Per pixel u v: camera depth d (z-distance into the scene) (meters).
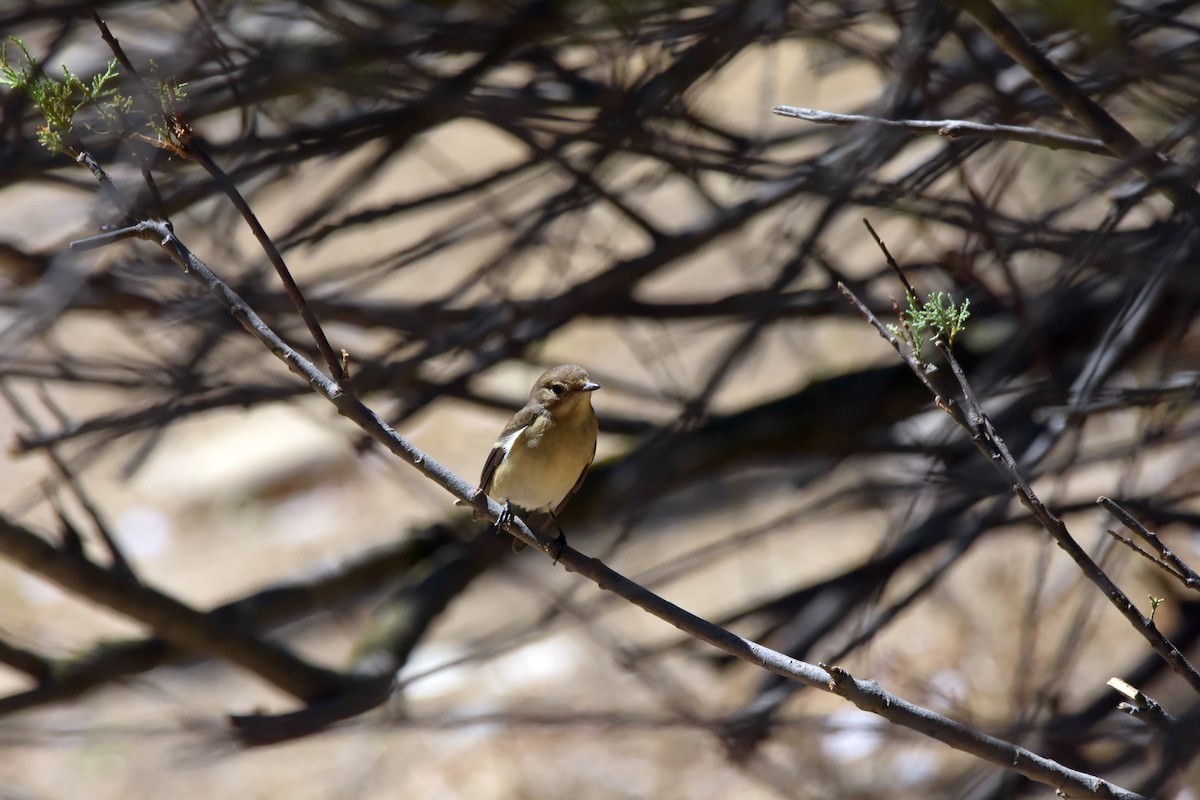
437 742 19.44
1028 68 6.99
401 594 12.55
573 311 10.74
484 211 11.88
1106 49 7.87
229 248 11.17
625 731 18.27
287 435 28.73
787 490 23.06
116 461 28.33
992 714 14.40
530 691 19.81
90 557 11.06
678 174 11.24
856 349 19.28
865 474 12.81
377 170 10.77
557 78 10.06
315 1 9.12
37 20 9.31
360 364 11.62
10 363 9.57
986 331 12.34
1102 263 9.05
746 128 12.83
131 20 10.23
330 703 10.46
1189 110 8.14
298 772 19.33
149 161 7.86
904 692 14.77
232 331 10.89
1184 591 12.98
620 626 21.39
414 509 25.89
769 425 12.92
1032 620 9.80
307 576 12.84
